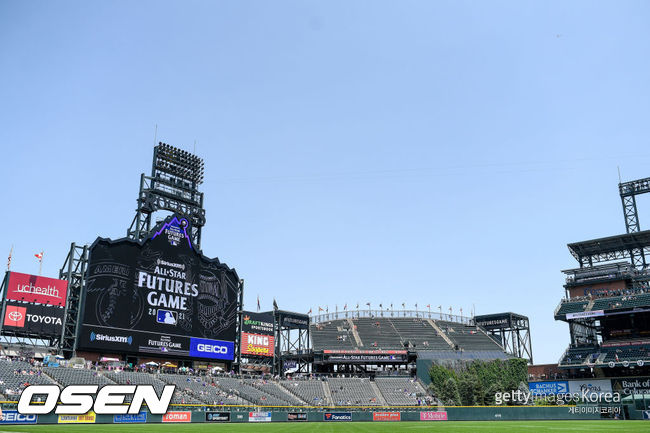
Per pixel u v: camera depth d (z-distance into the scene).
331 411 76.62
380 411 76.56
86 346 66.38
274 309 103.88
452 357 100.88
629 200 104.88
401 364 103.25
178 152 84.50
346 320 115.06
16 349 65.88
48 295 65.44
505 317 119.94
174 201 82.31
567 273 105.81
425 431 48.59
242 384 84.00
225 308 85.12
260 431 46.56
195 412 65.00
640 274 99.19
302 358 102.44
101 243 70.25
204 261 83.31
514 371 96.94
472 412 77.19
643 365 84.31
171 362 78.56
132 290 72.31
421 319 117.06
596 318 98.19
